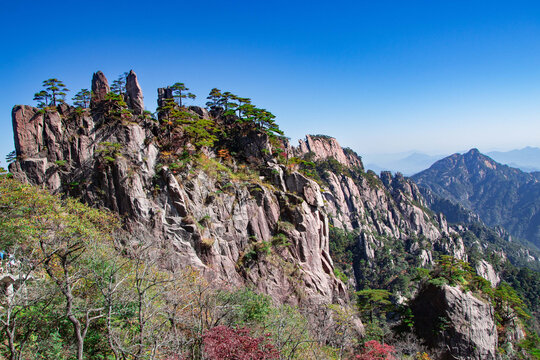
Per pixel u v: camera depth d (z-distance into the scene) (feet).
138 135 187.11
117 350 59.31
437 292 195.21
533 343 239.30
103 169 173.06
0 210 86.58
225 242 179.83
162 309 77.61
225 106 259.39
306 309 160.56
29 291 70.28
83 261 83.46
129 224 165.68
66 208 97.71
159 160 188.24
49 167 173.68
